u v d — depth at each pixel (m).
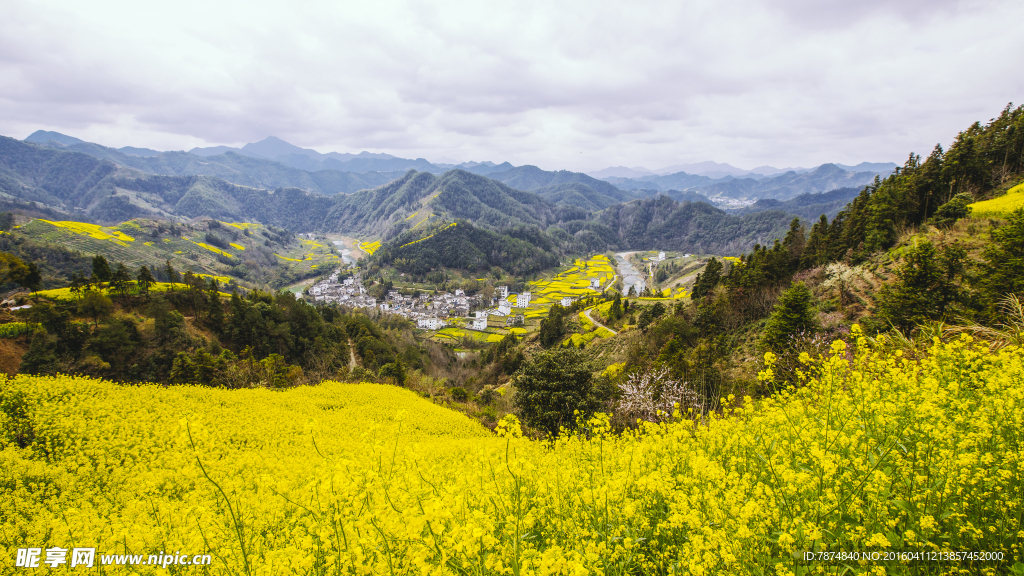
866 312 26.05
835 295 31.38
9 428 14.10
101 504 9.29
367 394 29.20
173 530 5.90
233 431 15.76
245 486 8.93
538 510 4.68
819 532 3.23
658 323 43.69
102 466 11.58
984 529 3.43
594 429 7.60
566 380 21.58
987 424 4.52
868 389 6.29
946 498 3.59
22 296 38.00
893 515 3.71
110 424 15.14
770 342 25.08
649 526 4.27
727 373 22.64
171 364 37.31
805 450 4.95
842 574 3.04
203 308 47.34
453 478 6.65
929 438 4.32
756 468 4.98
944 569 3.14
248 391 25.77
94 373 32.81
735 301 40.69
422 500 4.11
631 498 4.69
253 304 53.16
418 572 3.46
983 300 17.09
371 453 5.25
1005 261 17.72
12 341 31.34
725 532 3.51
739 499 4.06
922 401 5.81
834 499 3.76
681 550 3.74
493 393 44.53
